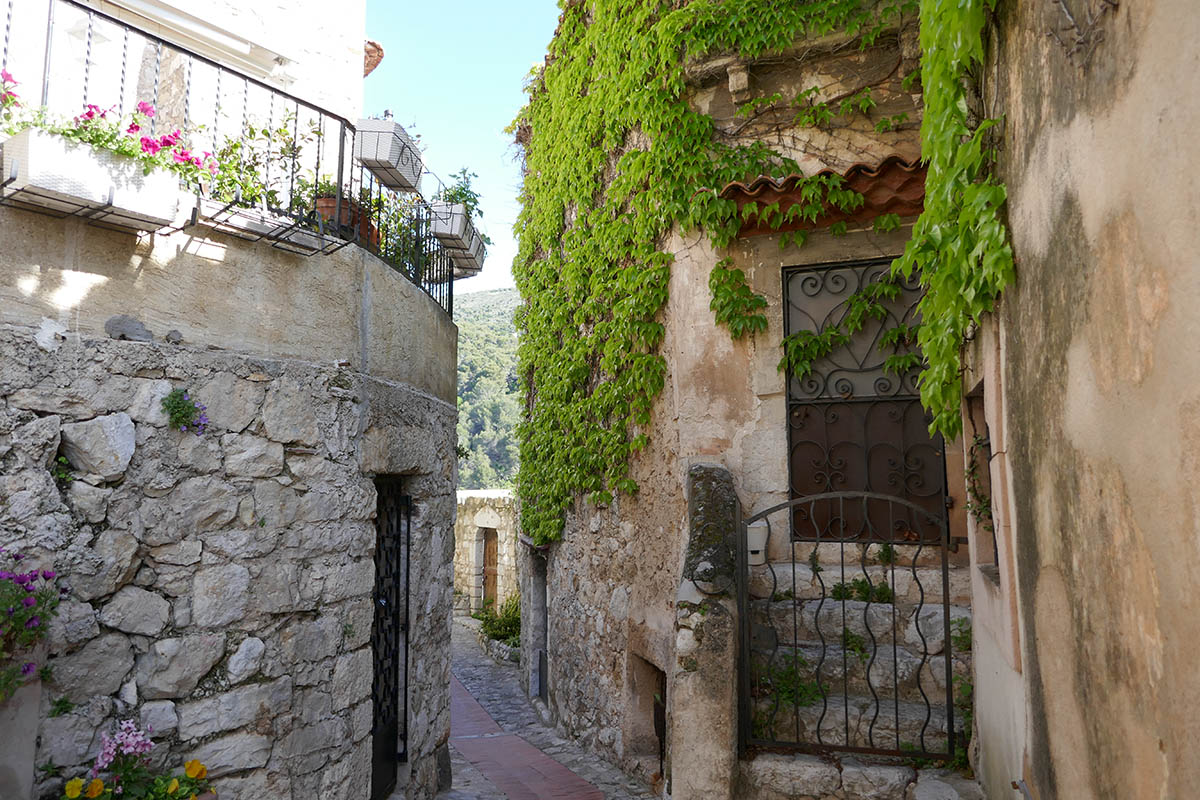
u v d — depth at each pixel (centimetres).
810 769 373
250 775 355
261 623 365
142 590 325
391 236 519
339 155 422
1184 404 132
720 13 549
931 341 356
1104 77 163
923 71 331
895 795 364
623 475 655
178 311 345
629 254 636
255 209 368
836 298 514
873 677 423
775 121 552
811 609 457
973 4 254
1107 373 170
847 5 525
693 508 451
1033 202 227
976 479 373
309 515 391
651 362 595
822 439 510
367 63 779
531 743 782
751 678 430
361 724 418
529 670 988
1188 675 134
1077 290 188
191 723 336
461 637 1420
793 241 518
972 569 393
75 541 306
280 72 580
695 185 545
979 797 347
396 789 490
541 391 878
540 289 889
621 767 644
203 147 519
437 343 571
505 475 4369
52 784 295
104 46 484
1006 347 271
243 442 363
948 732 380
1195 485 129
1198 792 131
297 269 397
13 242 297
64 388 306
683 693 374
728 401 525
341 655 405
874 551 490
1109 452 171
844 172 512
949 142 297
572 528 796
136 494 325
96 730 308
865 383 506
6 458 290
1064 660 213
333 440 407
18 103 309
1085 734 196
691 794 366
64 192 285
